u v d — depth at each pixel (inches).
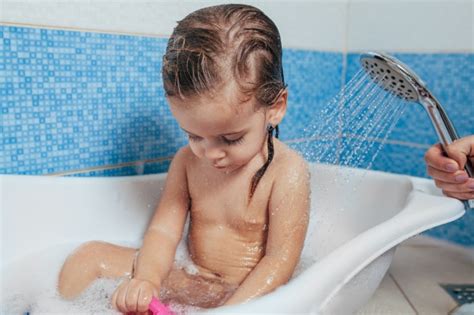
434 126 31.4
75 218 31.2
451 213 28.9
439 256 45.7
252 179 28.2
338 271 20.0
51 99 31.5
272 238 26.9
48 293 27.0
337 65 53.1
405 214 27.1
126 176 34.3
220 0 40.8
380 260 25.5
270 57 23.9
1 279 27.0
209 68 21.7
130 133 36.0
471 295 37.3
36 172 31.4
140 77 36.0
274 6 44.9
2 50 28.9
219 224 29.1
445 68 46.0
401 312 34.3
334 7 51.2
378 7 50.4
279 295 17.1
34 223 29.5
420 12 47.1
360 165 48.9
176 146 39.2
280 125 47.1
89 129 33.7
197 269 29.4
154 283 25.2
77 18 32.0
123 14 34.4
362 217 38.0
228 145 23.6
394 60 28.9
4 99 29.4
